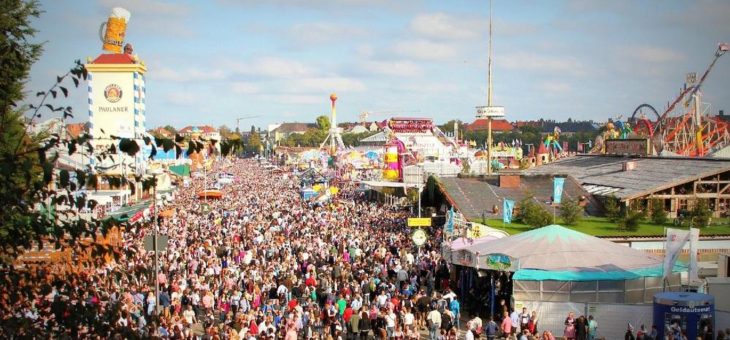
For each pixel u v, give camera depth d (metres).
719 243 42.41
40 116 8.92
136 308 23.22
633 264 30.92
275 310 28.11
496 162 111.75
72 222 8.81
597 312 28.09
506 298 31.94
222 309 30.19
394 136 120.69
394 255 44.28
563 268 30.16
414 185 77.62
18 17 15.59
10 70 10.86
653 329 24.88
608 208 49.16
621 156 70.06
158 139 8.42
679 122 124.56
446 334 26.44
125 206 52.97
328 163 157.62
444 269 37.53
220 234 51.50
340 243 46.38
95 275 9.50
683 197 50.91
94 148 8.95
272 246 44.41
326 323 28.06
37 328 8.45
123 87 92.94
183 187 108.69
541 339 26.00
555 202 48.06
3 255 8.77
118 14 94.75
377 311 28.59
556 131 155.25
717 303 28.77
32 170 8.24
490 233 41.88
